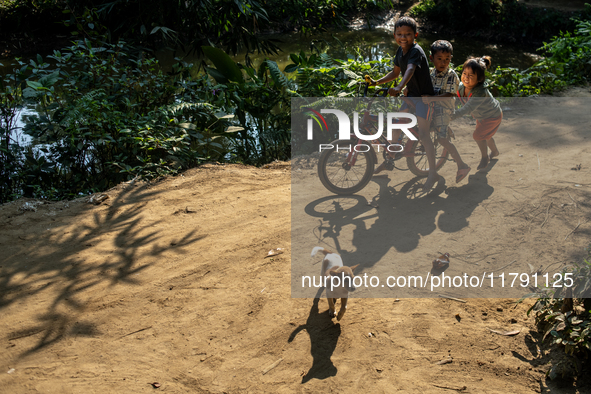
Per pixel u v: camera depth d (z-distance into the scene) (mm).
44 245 4375
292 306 3535
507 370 2914
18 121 7633
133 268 4039
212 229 4652
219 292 3717
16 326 3361
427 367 2959
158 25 10125
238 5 9734
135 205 5180
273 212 4926
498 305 3479
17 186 6148
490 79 8992
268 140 7762
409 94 4953
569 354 2904
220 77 8578
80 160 6453
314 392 2811
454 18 18344
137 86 7520
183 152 6426
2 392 2830
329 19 13828
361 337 3219
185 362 3062
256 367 3008
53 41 15023
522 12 17312
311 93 8141
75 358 3098
